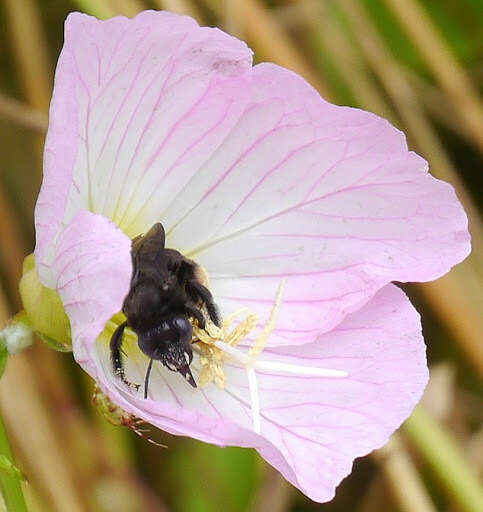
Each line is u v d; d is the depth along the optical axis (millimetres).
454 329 320
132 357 245
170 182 250
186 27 240
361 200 251
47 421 313
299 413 246
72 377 322
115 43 237
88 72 236
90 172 244
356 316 251
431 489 323
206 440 229
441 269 250
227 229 253
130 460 317
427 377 246
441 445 302
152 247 239
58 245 234
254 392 241
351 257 252
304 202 252
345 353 250
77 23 233
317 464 242
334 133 249
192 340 243
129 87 242
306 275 253
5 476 245
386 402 245
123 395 237
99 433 317
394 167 249
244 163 252
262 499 315
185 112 247
